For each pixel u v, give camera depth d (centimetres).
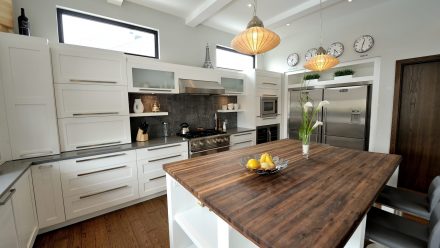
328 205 97
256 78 401
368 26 326
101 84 240
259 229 78
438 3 262
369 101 335
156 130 330
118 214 241
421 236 122
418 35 279
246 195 109
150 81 291
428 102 284
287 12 326
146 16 313
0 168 172
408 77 298
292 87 446
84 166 218
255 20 166
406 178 310
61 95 216
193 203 163
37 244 189
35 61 197
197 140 313
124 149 243
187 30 361
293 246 68
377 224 134
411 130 301
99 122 243
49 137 208
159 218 233
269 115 433
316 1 287
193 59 371
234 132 365
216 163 167
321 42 388
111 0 269
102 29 288
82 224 221
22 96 193
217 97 411
